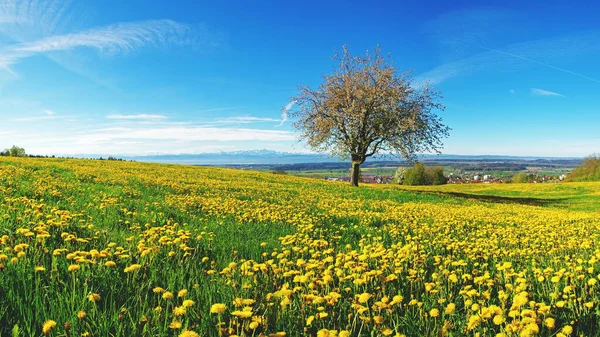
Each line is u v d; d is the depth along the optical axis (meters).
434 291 4.11
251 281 4.27
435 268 5.54
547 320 3.14
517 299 3.44
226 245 6.52
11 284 3.40
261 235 7.91
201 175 29.33
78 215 7.76
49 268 4.12
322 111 35.88
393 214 13.25
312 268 4.58
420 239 8.72
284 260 4.81
